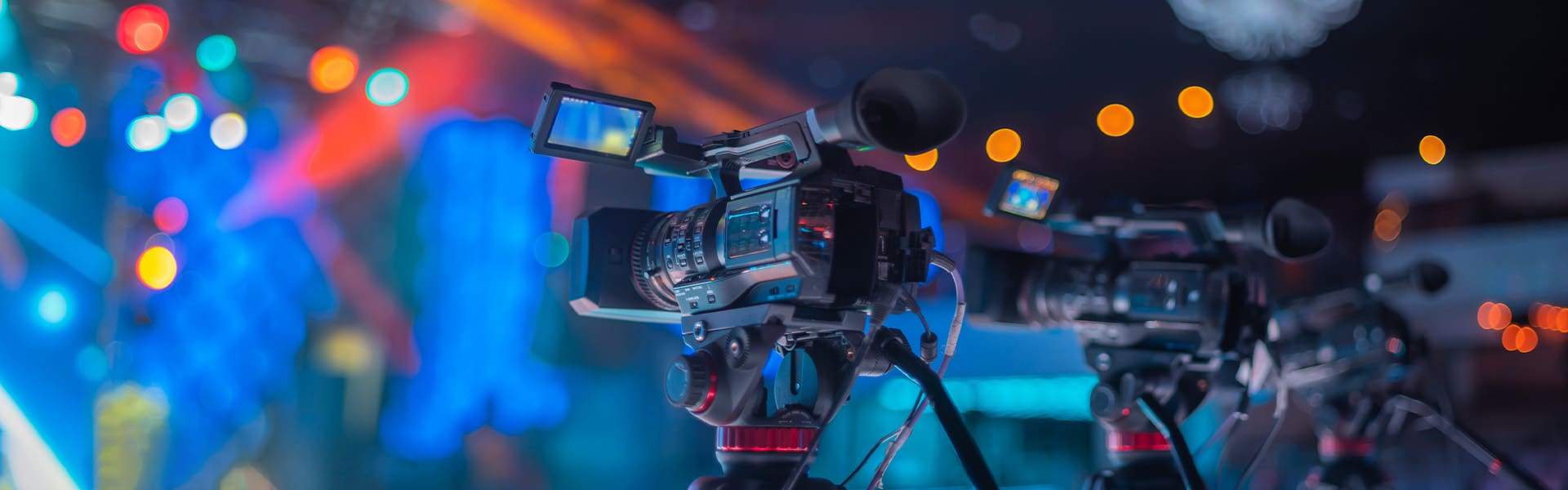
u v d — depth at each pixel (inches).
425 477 313.7
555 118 75.4
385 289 313.9
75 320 256.1
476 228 319.9
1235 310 99.9
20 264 249.8
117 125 261.1
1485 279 416.2
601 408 336.8
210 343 279.9
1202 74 478.6
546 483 323.9
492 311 323.6
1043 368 282.2
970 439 66.1
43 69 248.4
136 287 268.1
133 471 258.7
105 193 262.8
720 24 361.7
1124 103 492.4
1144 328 100.9
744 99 368.8
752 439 75.6
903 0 395.5
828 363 76.6
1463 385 413.7
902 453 329.1
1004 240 469.1
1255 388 122.2
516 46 313.1
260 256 291.3
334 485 300.7
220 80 268.8
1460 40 467.2
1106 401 100.2
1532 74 476.4
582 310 85.2
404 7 286.2
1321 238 101.5
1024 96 482.3
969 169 478.3
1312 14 260.1
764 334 72.9
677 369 74.8
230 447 281.4
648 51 340.5
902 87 70.4
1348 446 132.3
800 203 70.1
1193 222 102.6
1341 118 514.3
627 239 84.7
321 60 276.1
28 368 247.1
